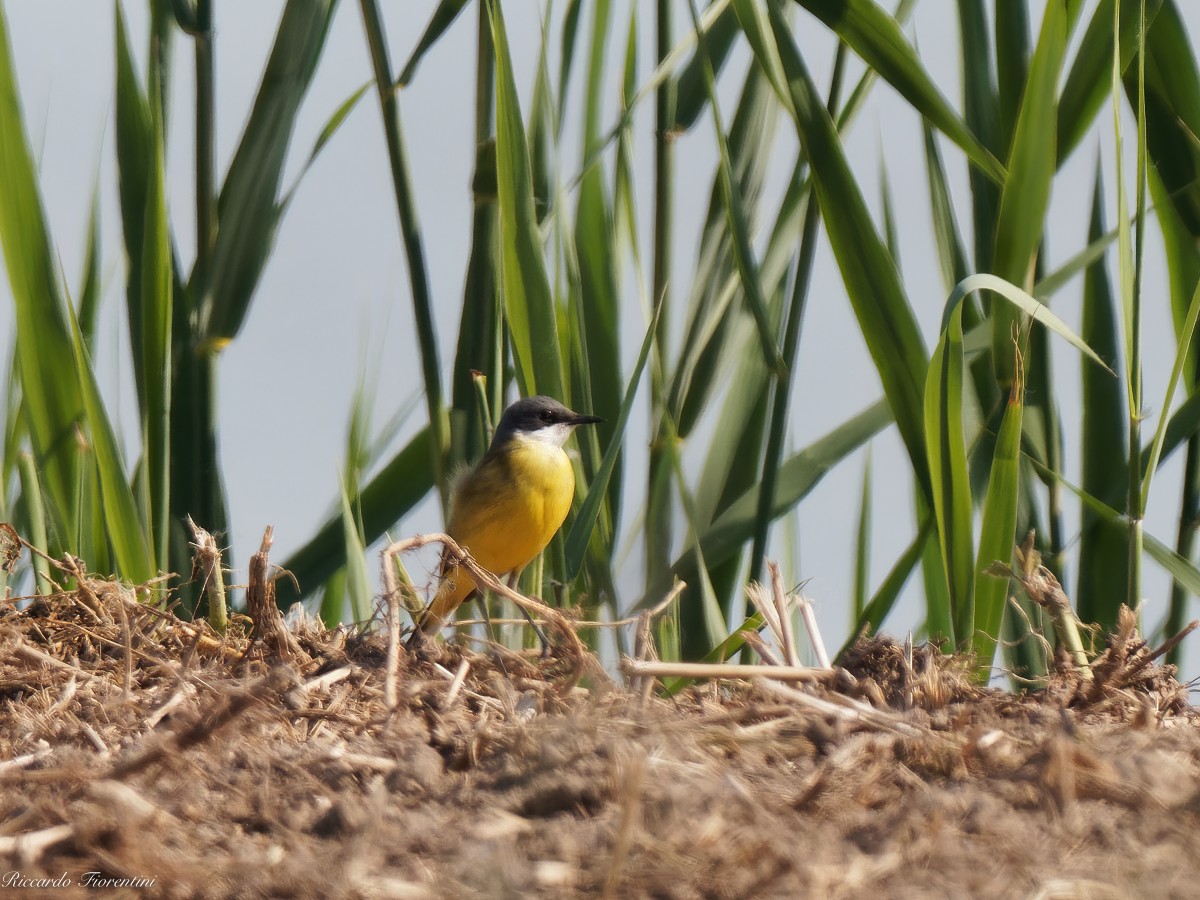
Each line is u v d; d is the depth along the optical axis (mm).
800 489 11039
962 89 10719
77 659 8742
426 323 11477
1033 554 9000
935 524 10320
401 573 10508
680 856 5148
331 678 7961
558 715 7059
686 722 6961
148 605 9484
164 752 6203
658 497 11188
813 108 9703
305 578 11742
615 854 5023
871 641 8406
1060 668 8414
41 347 10742
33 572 10656
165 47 11328
